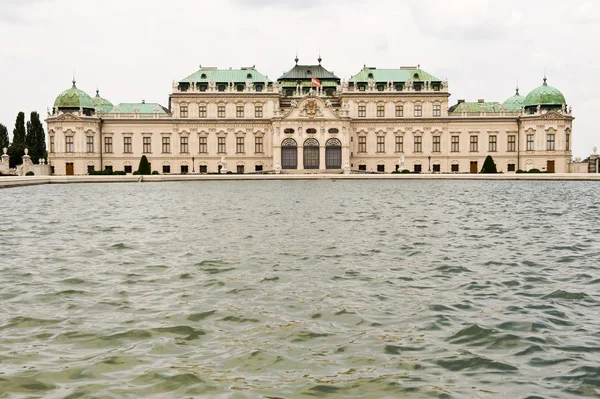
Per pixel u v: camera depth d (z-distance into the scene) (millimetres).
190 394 13938
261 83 162375
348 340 17594
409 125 162500
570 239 36969
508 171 162625
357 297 22438
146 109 168875
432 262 29266
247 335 18000
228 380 14727
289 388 14289
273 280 25234
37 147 189125
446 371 15359
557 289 23500
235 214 52562
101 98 178875
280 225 44031
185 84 163250
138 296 22641
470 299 22172
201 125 162500
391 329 18625
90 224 45500
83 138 157375
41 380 14711
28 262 29516
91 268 27922
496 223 45500
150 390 14164
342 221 46625
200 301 21828
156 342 17359
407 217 49719
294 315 20047
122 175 143625
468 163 163000
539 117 157000
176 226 43812
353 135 162750
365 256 30844
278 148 157750
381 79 163250
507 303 21625
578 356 16266
